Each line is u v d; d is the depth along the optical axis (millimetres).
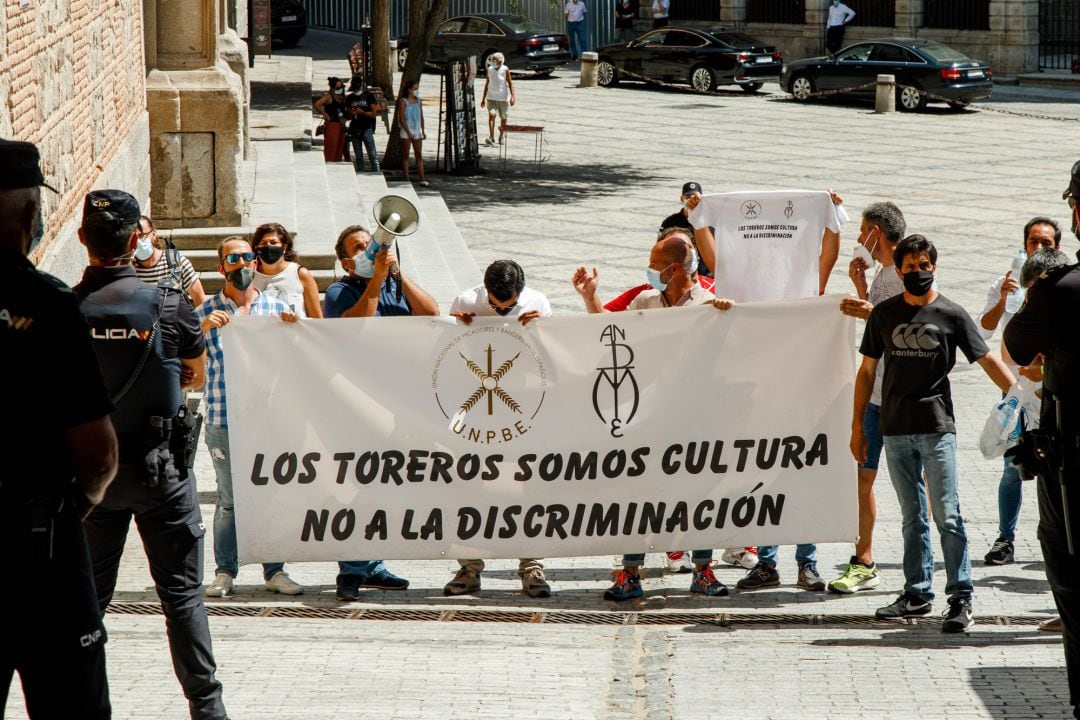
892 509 13016
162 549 7398
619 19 67625
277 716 7703
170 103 21219
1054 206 30031
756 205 10828
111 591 7656
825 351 10102
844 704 7949
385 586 10656
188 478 7484
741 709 7883
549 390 10047
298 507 10000
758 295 10930
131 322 7180
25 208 5332
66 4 14539
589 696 8141
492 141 39844
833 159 36750
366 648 9062
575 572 11297
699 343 10078
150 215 21484
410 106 32875
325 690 8180
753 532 10266
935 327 9406
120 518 7441
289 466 9953
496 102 39031
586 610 10164
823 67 48969
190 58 21984
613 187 33062
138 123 20438
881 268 10938
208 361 10172
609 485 10156
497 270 9961
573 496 10148
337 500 10016
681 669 8664
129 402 7215
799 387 10148
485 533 10148
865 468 10523
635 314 10031
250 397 9875
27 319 5246
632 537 10219
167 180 21469
